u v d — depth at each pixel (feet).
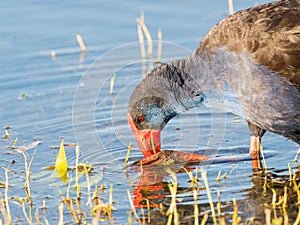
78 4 61.57
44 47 56.54
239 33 38.04
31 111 47.96
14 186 38.01
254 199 35.06
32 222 34.06
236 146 42.55
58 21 59.62
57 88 51.08
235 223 31.40
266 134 43.91
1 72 53.52
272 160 40.11
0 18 59.82
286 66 37.06
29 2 61.93
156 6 60.90
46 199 36.45
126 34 57.67
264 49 37.22
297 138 39.01
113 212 34.53
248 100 37.52
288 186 36.29
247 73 37.19
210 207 34.47
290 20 38.06
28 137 44.34
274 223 31.76
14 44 56.90
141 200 35.81
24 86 51.55
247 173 38.47
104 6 61.31
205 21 58.23
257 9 39.58
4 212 33.83
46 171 39.68
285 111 37.35
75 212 34.40
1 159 41.47
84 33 58.08
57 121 46.42
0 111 48.11
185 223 33.09
